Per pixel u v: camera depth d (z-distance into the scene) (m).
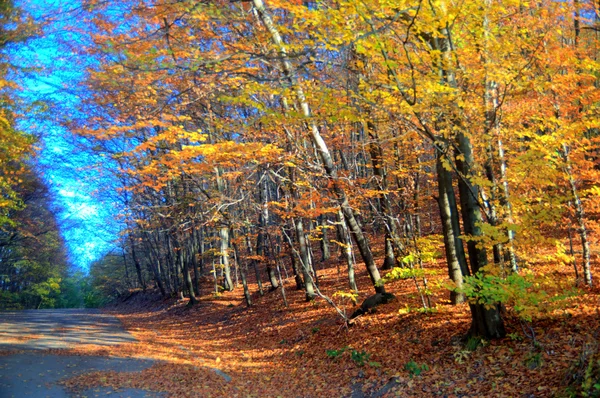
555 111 8.88
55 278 44.00
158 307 31.86
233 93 12.46
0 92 11.30
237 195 17.75
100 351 13.84
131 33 10.70
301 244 17.09
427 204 16.06
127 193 23.09
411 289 13.44
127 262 49.06
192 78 11.40
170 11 8.53
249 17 10.48
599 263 11.71
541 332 7.44
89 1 9.39
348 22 6.67
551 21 7.88
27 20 9.73
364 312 12.46
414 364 7.86
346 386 8.46
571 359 6.15
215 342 16.28
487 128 8.11
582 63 7.85
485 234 7.44
